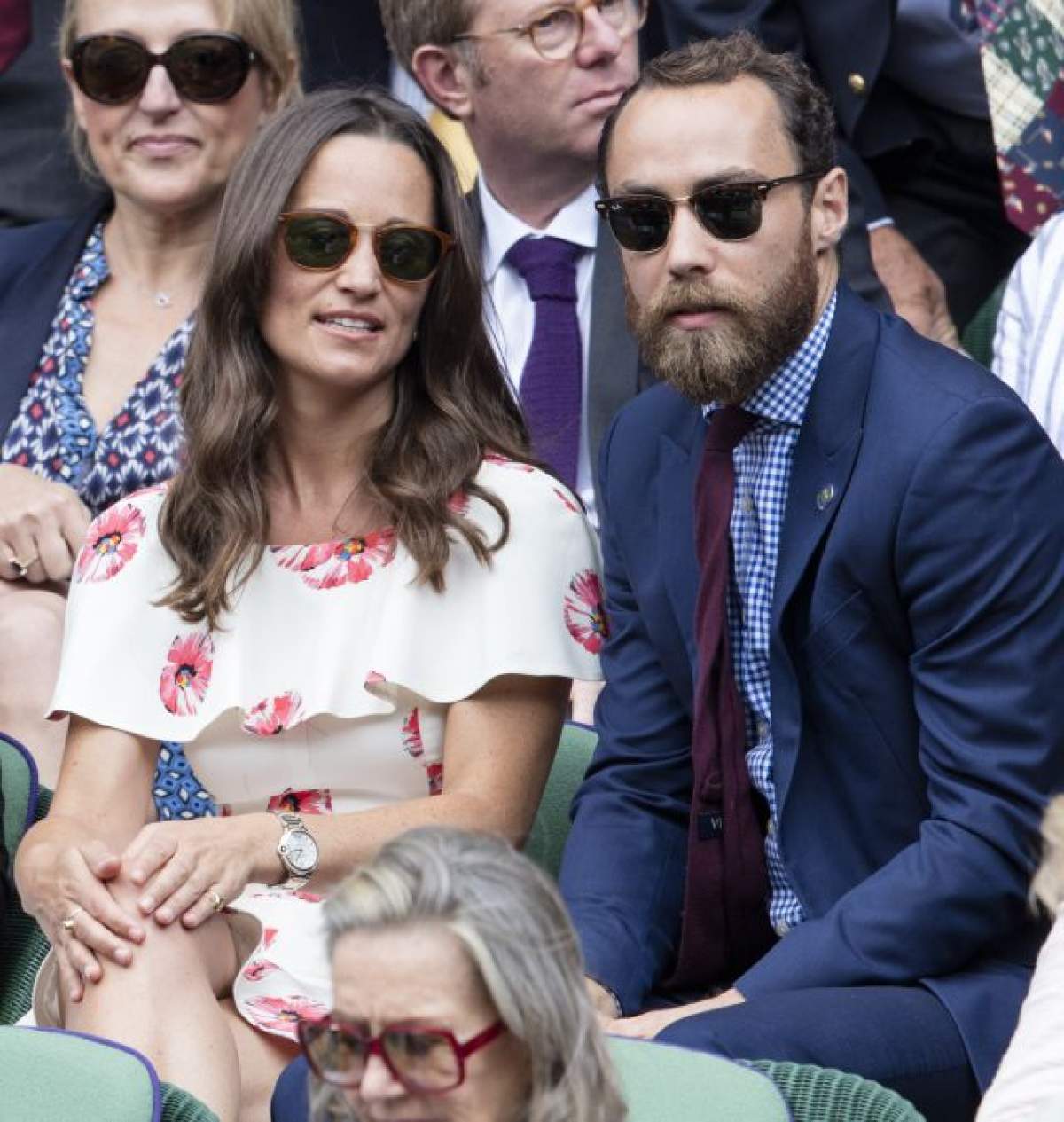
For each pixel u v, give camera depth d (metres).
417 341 13.23
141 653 13.02
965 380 12.23
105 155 17.03
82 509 15.59
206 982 11.57
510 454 13.39
